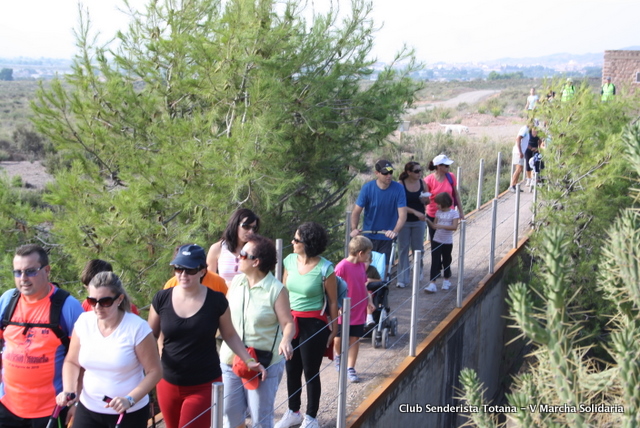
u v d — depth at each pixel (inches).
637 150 140.8
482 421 175.0
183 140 330.0
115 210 306.2
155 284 303.3
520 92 2650.1
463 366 366.6
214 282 204.2
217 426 153.6
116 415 169.3
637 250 140.2
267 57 367.6
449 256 384.8
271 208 387.9
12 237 311.9
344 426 220.2
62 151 362.6
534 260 500.7
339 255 468.4
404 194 343.3
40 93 345.4
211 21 379.9
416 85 432.8
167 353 180.9
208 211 326.3
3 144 1386.6
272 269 198.7
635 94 486.6
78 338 173.6
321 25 399.2
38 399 185.2
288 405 229.1
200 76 359.3
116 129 362.0
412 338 289.3
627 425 128.6
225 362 198.7
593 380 135.3
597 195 443.2
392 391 265.3
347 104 415.8
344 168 449.1
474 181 880.9
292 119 403.9
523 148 652.7
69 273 332.5
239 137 319.6
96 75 368.2
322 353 221.0
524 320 137.3
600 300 412.5
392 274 401.1
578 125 455.2
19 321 185.9
